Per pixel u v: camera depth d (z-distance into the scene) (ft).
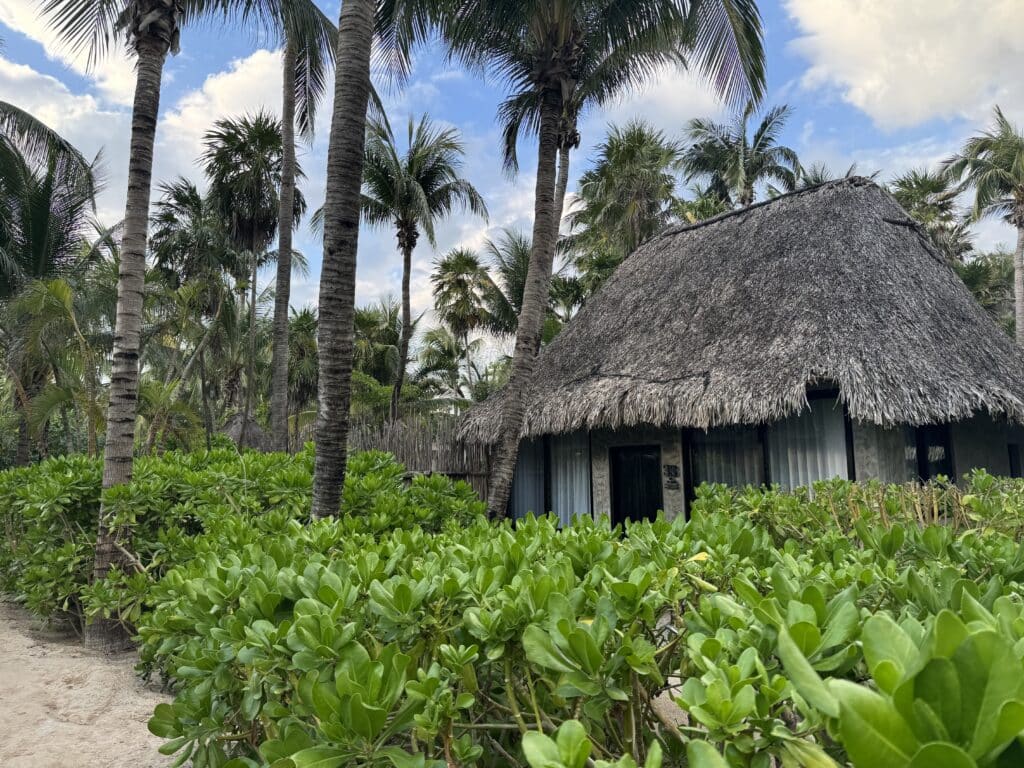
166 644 9.79
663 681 6.29
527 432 34.27
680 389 28.71
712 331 32.14
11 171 51.29
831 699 2.83
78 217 56.24
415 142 64.03
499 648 5.92
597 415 31.07
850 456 26.68
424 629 6.65
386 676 5.32
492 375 113.29
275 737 7.23
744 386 26.63
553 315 83.30
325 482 16.33
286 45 43.68
